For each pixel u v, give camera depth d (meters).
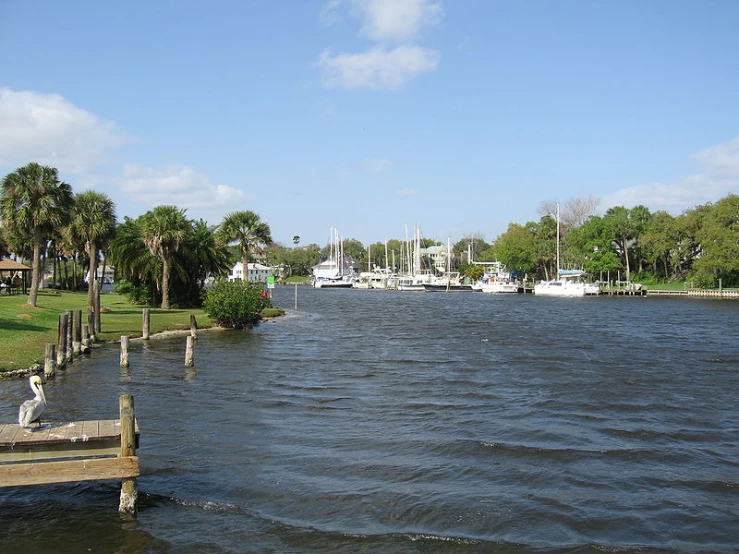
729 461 13.99
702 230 100.00
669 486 12.44
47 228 42.62
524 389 21.98
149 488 11.95
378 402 19.75
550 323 51.81
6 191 40.88
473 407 19.09
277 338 38.25
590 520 10.78
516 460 13.92
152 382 22.64
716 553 9.66
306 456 14.05
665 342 37.28
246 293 44.81
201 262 61.41
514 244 126.12
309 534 10.09
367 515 10.87
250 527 10.32
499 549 9.70
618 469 13.41
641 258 119.56
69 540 9.77
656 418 17.81
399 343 36.28
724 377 24.64
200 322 44.47
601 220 114.25
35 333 30.38
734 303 83.12
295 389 21.80
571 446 14.97
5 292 58.19
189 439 15.27
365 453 14.33
